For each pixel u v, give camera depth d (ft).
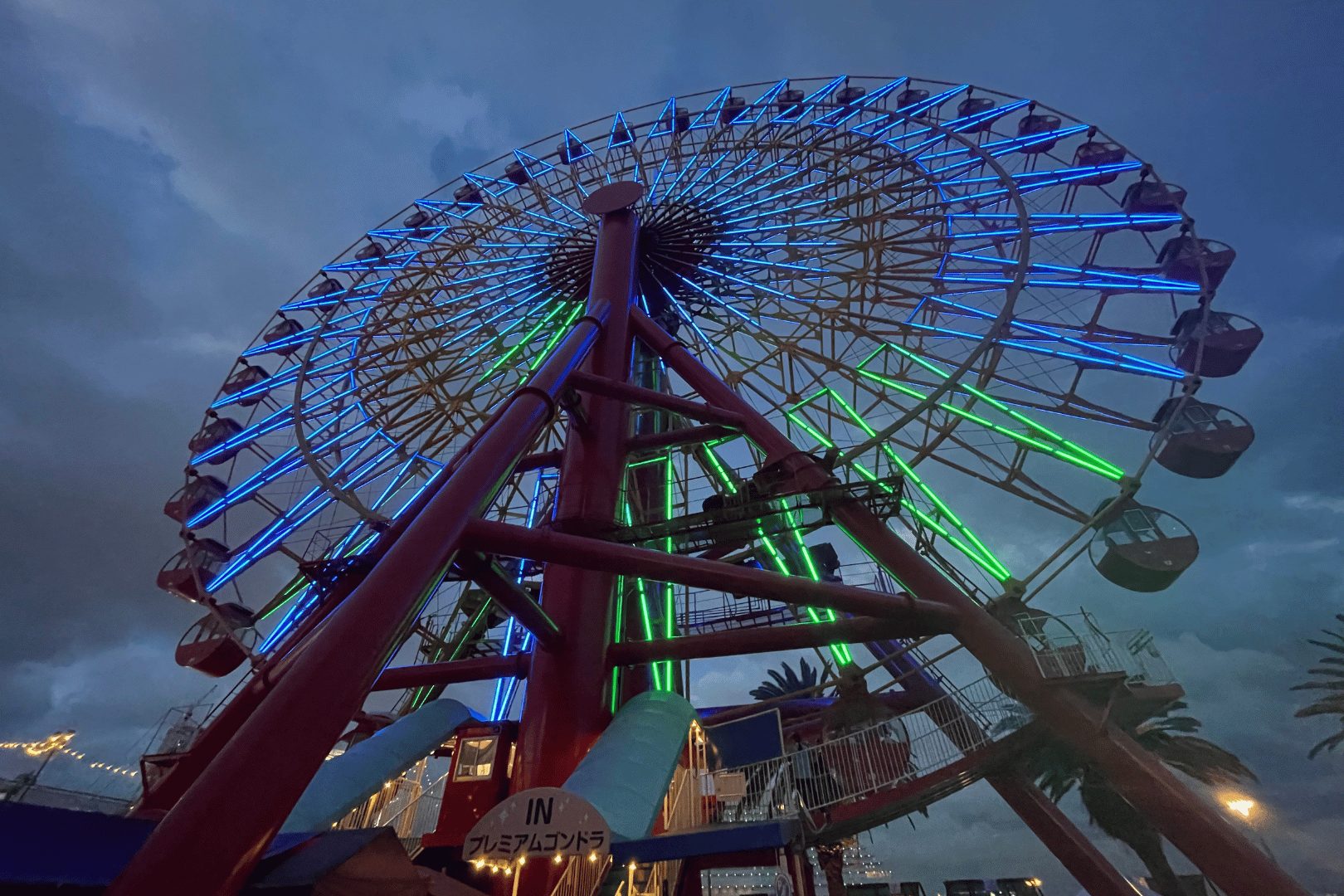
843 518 51.21
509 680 76.33
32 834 19.43
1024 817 58.80
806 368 79.51
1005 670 44.09
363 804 48.96
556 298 87.30
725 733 52.31
